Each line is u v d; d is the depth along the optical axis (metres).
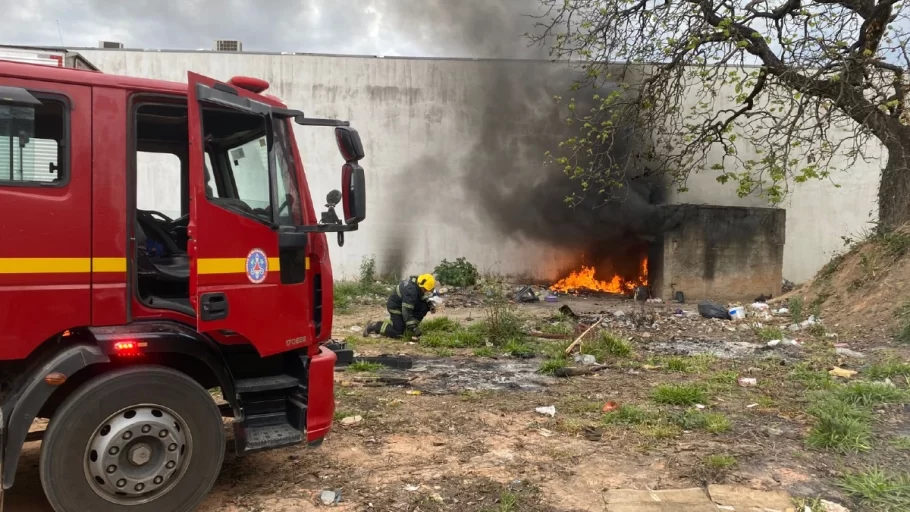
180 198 3.98
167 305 3.17
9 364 2.97
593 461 3.93
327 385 3.50
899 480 3.48
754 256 14.05
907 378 5.58
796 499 3.33
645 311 10.80
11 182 2.72
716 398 5.39
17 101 2.71
